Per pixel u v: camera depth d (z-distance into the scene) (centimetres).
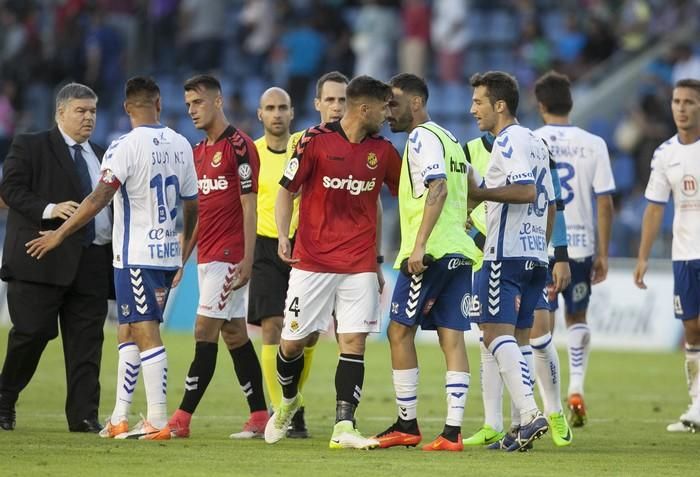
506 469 2600
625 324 6488
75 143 3316
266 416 3284
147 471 2497
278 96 3428
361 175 2892
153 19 9506
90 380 3272
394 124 2981
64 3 9875
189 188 3166
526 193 2844
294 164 2886
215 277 3194
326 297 2928
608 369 5512
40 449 2828
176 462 2634
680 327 6362
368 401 4234
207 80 3219
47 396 4216
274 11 9381
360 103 2866
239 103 8175
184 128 8925
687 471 2650
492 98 2948
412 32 8744
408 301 2895
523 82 8706
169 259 3095
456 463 2677
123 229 3080
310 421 3678
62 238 3062
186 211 3192
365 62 8856
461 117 8762
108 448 2859
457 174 2911
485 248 2955
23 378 3306
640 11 8981
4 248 3281
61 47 9500
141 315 3072
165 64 9512
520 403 2900
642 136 7819
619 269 6575
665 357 6056
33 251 3077
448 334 2925
